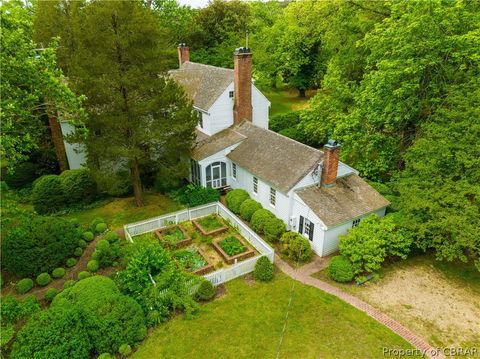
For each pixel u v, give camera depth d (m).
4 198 17.06
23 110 16.16
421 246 17.56
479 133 16.73
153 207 24.50
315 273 18.06
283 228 20.12
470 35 18.44
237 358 13.33
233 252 19.06
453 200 16.30
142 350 13.60
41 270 17.09
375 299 16.33
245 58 26.81
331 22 32.00
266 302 16.06
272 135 24.72
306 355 13.45
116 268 18.05
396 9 22.62
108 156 20.55
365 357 13.39
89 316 13.19
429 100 21.66
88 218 23.25
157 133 21.16
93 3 18.59
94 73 18.92
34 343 11.91
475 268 18.56
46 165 28.92
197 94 30.62
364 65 30.59
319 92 31.25
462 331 14.63
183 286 15.94
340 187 20.84
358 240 17.55
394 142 24.66
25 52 14.94
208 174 25.91
